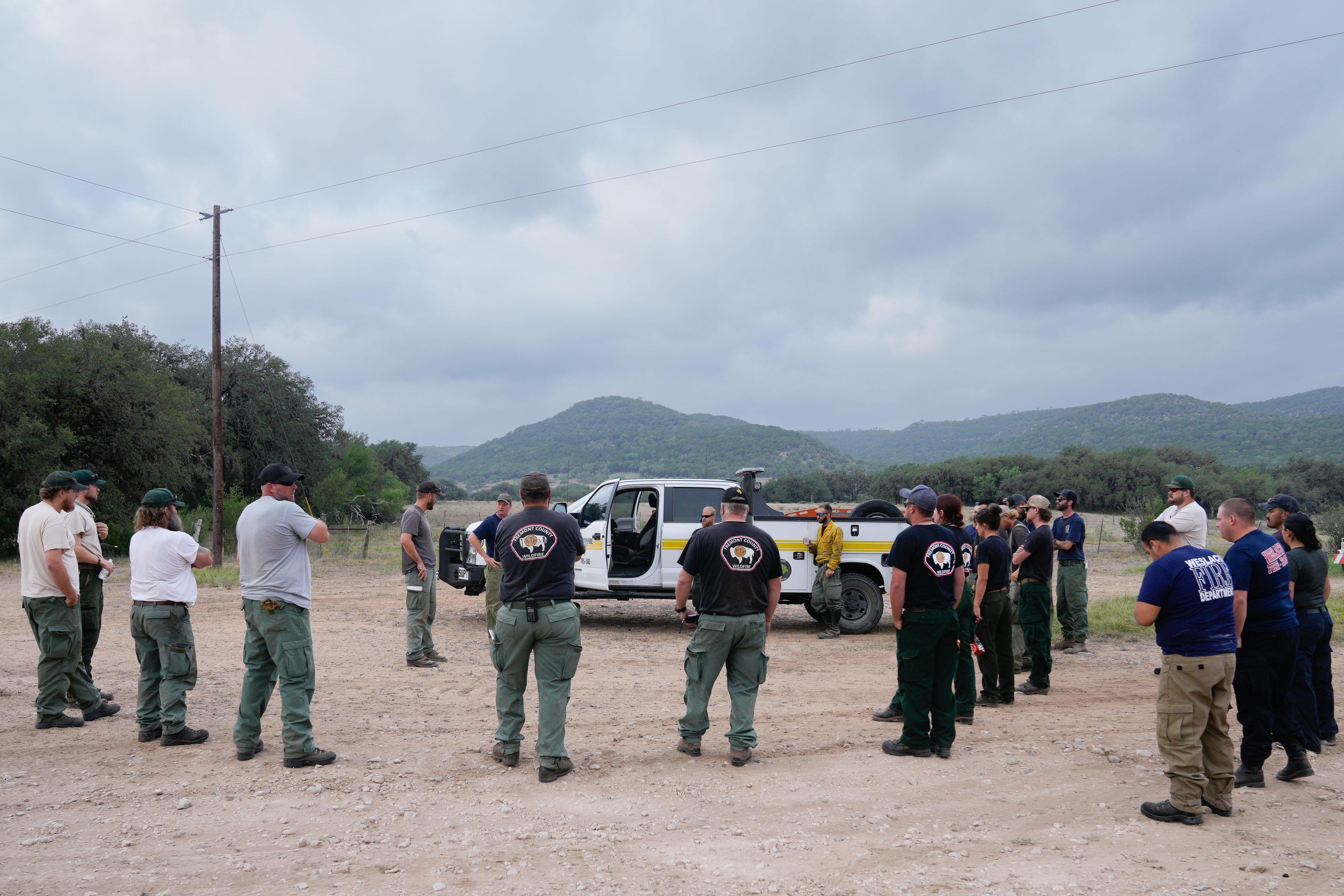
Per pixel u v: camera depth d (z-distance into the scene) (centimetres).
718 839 426
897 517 1180
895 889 366
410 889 366
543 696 520
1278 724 521
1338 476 7525
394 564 2219
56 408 2536
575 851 410
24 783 503
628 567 1138
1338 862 394
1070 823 450
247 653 549
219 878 376
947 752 567
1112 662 951
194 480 3566
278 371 4278
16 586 1608
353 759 553
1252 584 509
